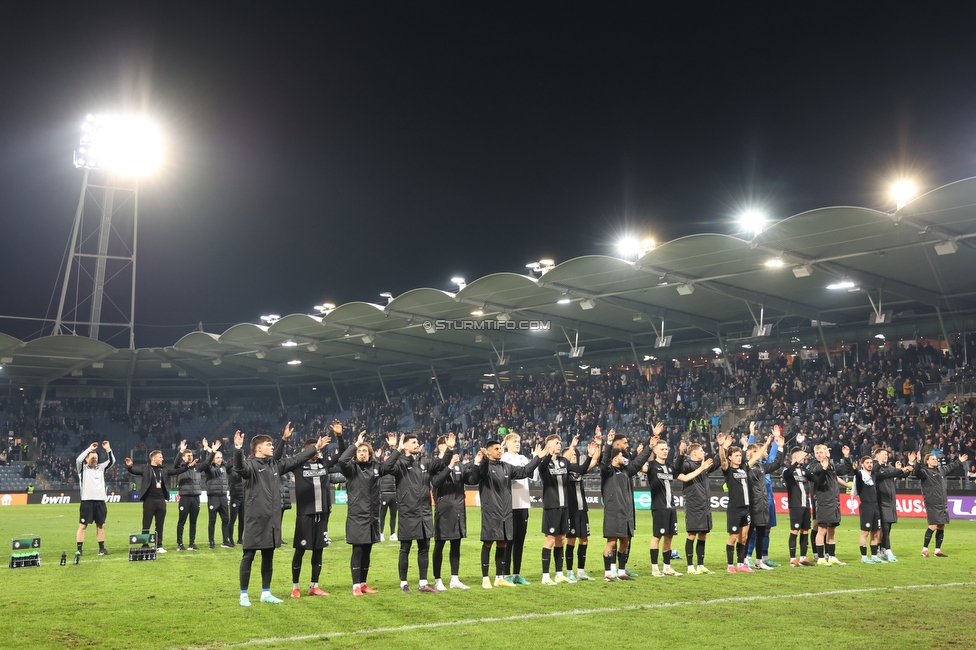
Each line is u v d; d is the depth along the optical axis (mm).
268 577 10227
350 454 10789
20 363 46344
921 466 15539
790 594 10711
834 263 27406
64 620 9070
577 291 32781
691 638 8008
